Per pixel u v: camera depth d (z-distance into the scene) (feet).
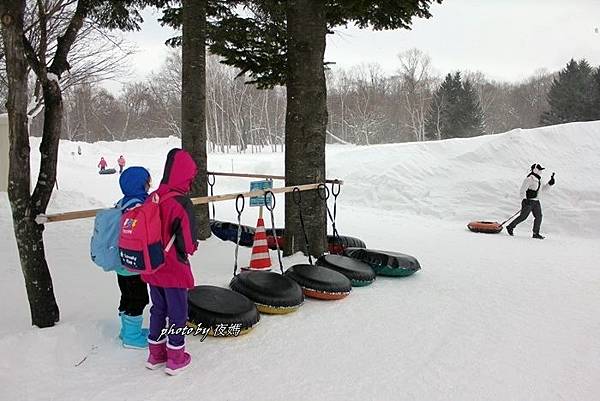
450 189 44.09
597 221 34.53
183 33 25.75
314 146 20.40
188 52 25.48
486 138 53.36
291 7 20.36
